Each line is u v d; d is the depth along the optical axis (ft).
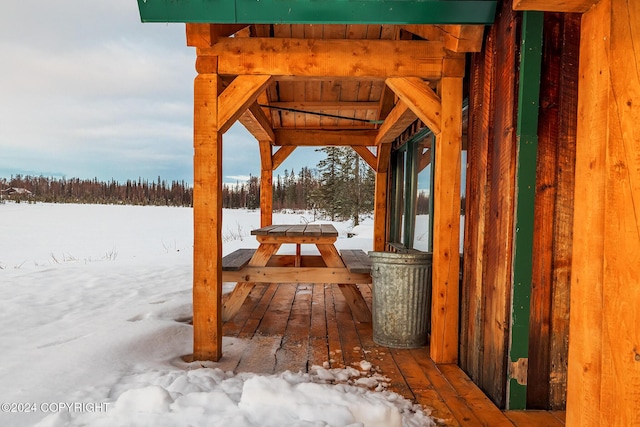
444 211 9.66
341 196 77.05
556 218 7.43
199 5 7.79
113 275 20.74
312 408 5.97
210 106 9.46
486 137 8.48
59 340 10.14
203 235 9.55
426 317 10.95
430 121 9.70
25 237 49.55
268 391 6.32
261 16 7.86
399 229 21.62
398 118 14.15
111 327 11.02
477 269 8.71
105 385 7.52
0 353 9.03
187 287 17.95
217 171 9.54
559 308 7.48
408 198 18.98
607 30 4.05
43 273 21.21
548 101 7.39
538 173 7.39
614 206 4.05
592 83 4.28
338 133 22.43
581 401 4.38
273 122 21.84
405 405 7.41
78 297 15.57
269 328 12.50
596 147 4.21
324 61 9.52
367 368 9.29
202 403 6.39
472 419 7.02
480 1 7.85
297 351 10.43
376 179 23.18
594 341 4.22
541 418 7.11
